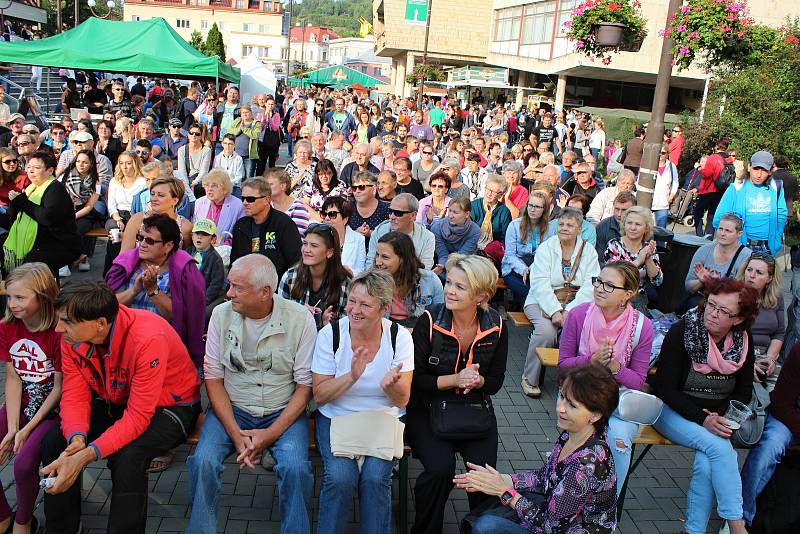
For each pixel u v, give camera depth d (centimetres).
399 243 473
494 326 395
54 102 2273
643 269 615
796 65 1245
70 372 360
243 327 372
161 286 440
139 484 348
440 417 379
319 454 387
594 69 2623
